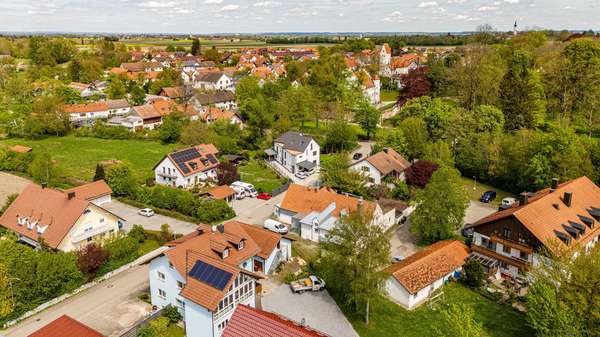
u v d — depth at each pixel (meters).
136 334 42.25
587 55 109.88
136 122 125.44
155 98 156.62
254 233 55.38
